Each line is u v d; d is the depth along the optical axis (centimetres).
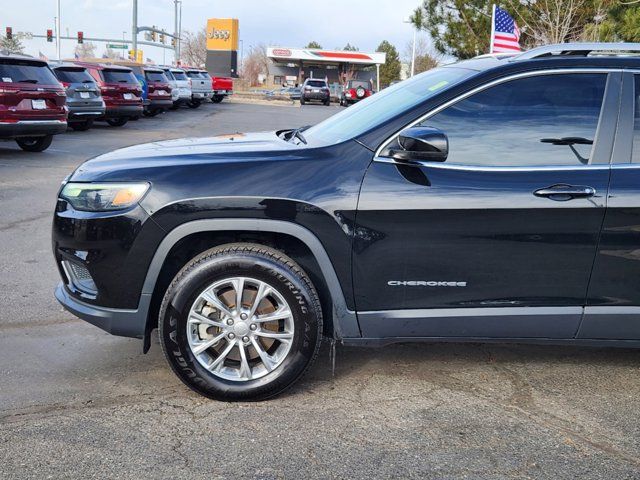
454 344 434
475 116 346
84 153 1352
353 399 354
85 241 334
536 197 333
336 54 6550
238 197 328
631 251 338
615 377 391
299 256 351
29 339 422
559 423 336
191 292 330
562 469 296
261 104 3944
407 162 336
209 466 289
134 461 290
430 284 340
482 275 339
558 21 1772
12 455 291
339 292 340
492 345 434
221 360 340
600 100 348
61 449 297
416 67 5809
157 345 418
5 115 1193
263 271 331
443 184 334
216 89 3662
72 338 426
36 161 1214
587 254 338
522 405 354
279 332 343
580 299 344
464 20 2219
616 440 322
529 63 351
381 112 372
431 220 332
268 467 289
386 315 343
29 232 704
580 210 333
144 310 340
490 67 355
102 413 330
